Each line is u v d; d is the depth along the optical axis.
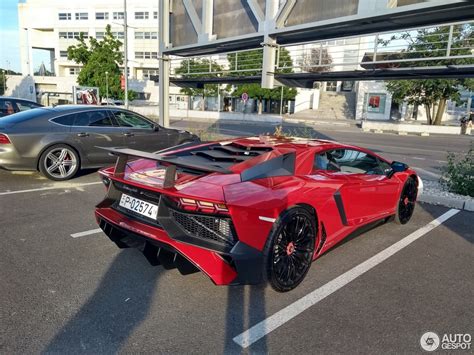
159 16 12.51
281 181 3.37
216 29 10.50
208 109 53.41
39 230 4.57
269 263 3.03
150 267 3.67
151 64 64.56
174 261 2.91
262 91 43.12
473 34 14.50
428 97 27.38
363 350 2.53
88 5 65.88
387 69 7.65
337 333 2.71
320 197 3.50
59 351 2.43
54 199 5.91
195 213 2.91
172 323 2.79
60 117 7.09
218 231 2.93
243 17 9.63
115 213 3.54
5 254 3.87
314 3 7.79
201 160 3.86
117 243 3.59
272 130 24.66
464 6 5.74
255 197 2.99
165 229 2.95
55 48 68.94
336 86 50.72
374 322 2.86
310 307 3.05
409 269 3.80
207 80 12.32
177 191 2.97
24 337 2.56
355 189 4.00
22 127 6.66
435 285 3.48
